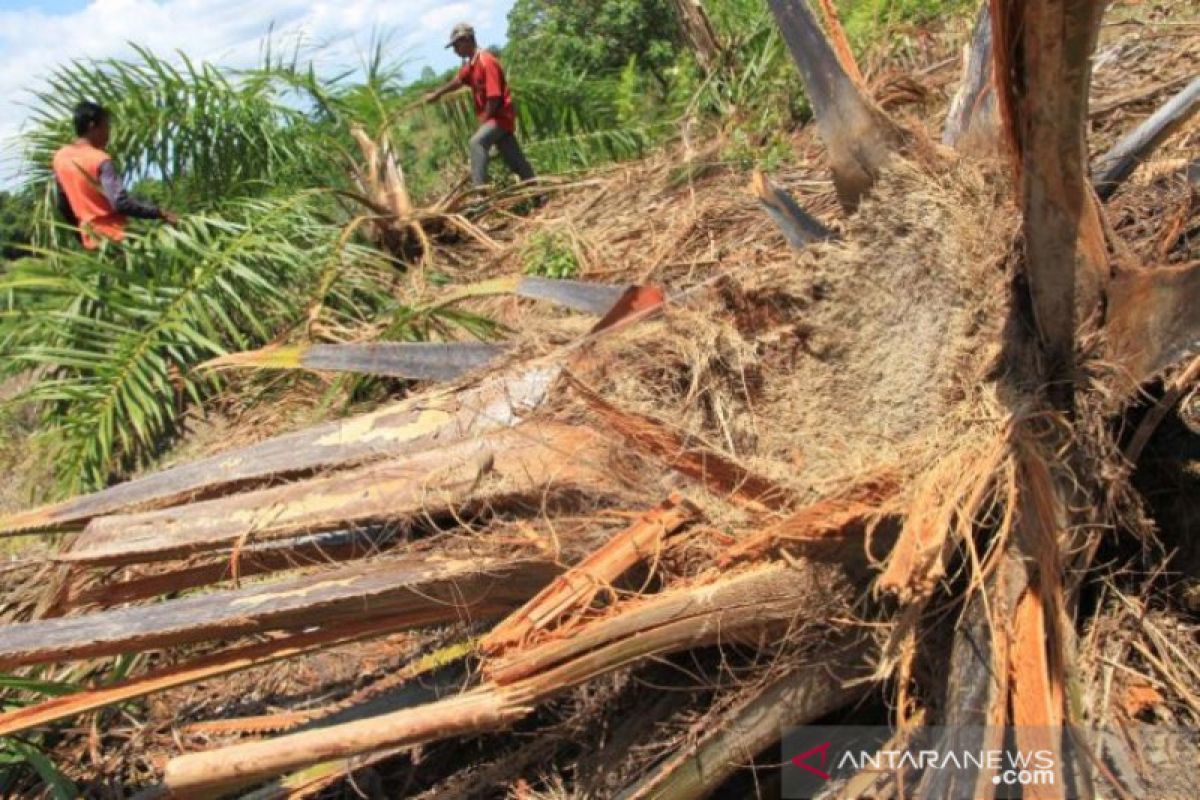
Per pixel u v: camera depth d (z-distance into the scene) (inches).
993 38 82.7
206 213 249.3
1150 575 95.3
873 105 112.7
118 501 119.2
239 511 109.2
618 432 97.9
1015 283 96.2
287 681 128.3
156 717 129.6
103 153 224.8
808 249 114.7
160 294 216.4
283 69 277.6
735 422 108.7
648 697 101.3
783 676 90.7
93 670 137.4
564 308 184.7
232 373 212.4
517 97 321.4
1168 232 111.7
